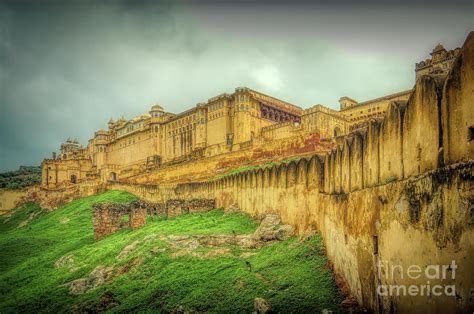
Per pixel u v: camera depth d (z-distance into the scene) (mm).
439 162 11562
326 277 20453
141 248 32250
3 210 98875
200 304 21906
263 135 71812
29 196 99125
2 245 48250
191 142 89000
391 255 14070
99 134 115688
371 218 15844
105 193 77812
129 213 43250
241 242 30281
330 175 22719
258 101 79688
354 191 17938
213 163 70188
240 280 23000
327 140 57250
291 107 87438
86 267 33625
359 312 16234
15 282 35781
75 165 114438
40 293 31109
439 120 11609
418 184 12398
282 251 25531
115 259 32844
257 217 34812
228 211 39750
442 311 11117
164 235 33750
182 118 92188
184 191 52844
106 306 26328
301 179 27922
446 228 11008
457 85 10812
